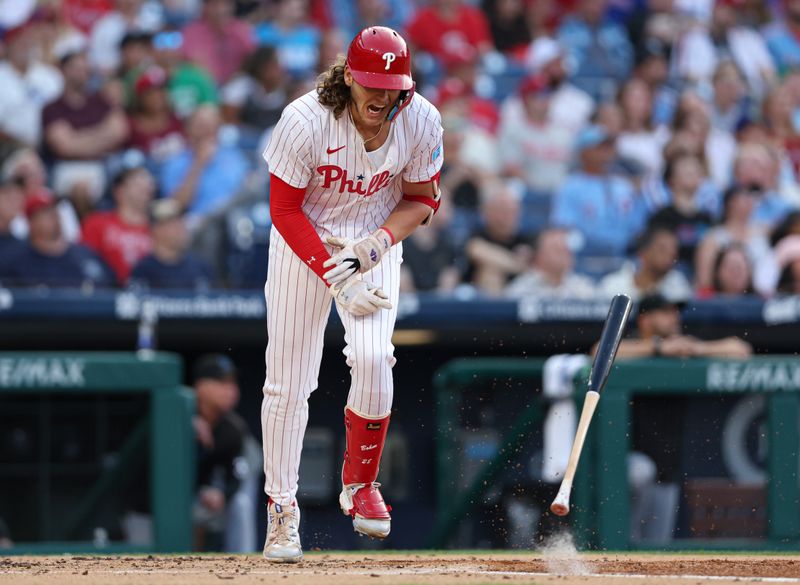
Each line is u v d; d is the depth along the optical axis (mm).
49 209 32875
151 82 35781
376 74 11930
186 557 16156
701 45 41125
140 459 23391
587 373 23812
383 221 13633
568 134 37875
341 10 39844
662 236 35656
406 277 34281
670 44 41094
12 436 23094
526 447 25156
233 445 26672
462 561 15047
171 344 34219
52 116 34656
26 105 34594
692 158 37375
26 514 23156
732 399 24406
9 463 23094
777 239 37438
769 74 41000
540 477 24922
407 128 12664
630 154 37844
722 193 37625
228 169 35219
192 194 34719
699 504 24250
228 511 26609
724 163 38156
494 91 39125
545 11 40875
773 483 24375
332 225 13305
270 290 13469
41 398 23188
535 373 24781
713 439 24312
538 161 37500
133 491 23375
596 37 40812
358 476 13859
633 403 24000
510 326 33656
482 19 40312
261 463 33250
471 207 36219
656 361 24000
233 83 36969
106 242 33344
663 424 24141
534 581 11820
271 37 38531
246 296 32375
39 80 35031
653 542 23594
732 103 39844
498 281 34906
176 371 23094
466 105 38031
